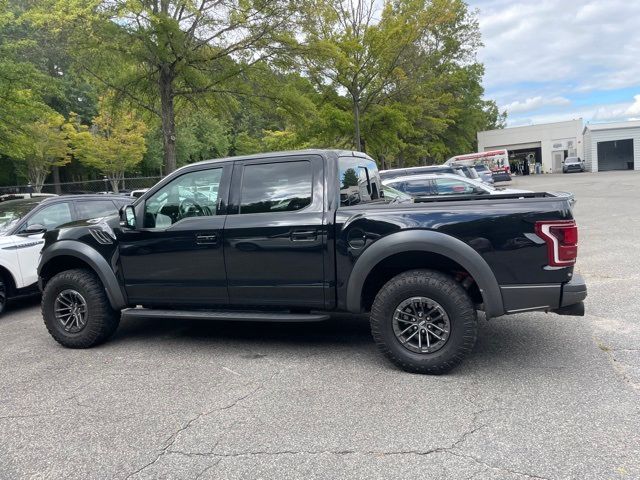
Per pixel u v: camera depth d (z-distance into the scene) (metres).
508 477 2.60
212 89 14.52
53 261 5.25
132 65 13.57
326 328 5.40
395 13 18.62
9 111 13.17
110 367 4.45
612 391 3.53
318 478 2.66
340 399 3.59
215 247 4.50
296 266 4.29
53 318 5.05
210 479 2.69
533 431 3.04
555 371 3.93
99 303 4.92
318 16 15.37
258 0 12.70
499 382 3.77
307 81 18.05
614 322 5.06
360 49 17.69
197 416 3.41
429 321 3.93
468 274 4.12
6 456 3.00
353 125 19.34
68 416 3.49
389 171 13.48
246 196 4.51
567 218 3.68
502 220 3.76
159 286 4.76
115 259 4.88
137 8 11.03
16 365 4.61
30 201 7.59
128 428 3.28
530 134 53.97
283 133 23.39
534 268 3.73
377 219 4.04
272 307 4.48
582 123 51.19
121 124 26.70
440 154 38.72
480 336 4.87
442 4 18.58
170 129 14.23
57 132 26.84
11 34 12.98
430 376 3.95
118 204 8.21
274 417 3.35
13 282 6.76
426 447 2.92
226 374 4.16
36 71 12.88
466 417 3.25
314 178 4.35
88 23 10.98
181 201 4.73
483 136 56.19
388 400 3.54
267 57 13.89
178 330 5.55
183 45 12.72
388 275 4.40
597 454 2.77
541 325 5.11
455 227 3.84
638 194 19.52
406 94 21.09
